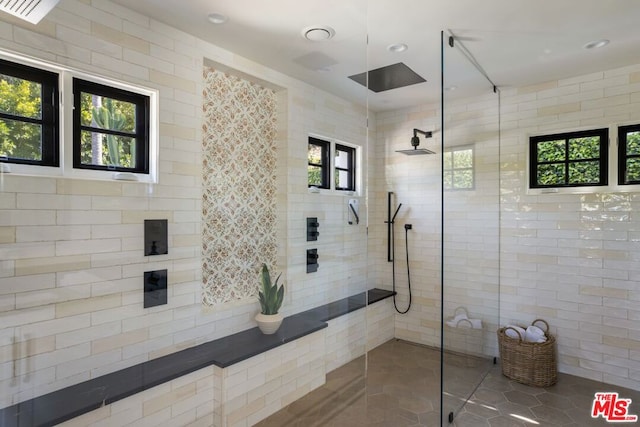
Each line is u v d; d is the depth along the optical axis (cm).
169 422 190
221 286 246
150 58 199
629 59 252
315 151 305
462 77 256
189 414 198
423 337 337
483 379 281
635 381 257
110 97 187
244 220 261
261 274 270
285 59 250
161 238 207
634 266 258
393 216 352
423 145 337
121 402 172
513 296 308
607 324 268
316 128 304
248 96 262
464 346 262
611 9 188
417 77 282
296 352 255
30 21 162
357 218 339
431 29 210
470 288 275
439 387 269
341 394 260
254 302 261
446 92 241
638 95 258
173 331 213
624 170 265
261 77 258
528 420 225
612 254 266
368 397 255
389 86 300
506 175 311
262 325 259
